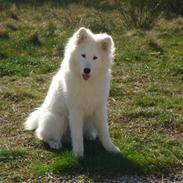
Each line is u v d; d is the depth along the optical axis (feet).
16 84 45.47
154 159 29.40
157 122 35.40
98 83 29.12
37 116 33.73
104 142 30.50
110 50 28.96
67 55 29.40
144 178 27.89
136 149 31.01
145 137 33.04
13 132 33.94
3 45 58.29
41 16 79.77
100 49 28.66
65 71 29.58
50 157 29.81
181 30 69.46
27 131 33.88
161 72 48.80
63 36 64.75
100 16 77.77
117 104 39.78
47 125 30.91
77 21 74.79
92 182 27.02
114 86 43.91
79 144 29.60
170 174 28.50
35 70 49.96
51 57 55.21
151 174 28.35
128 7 73.97
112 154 29.71
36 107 39.09
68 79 29.27
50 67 50.47
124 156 29.50
